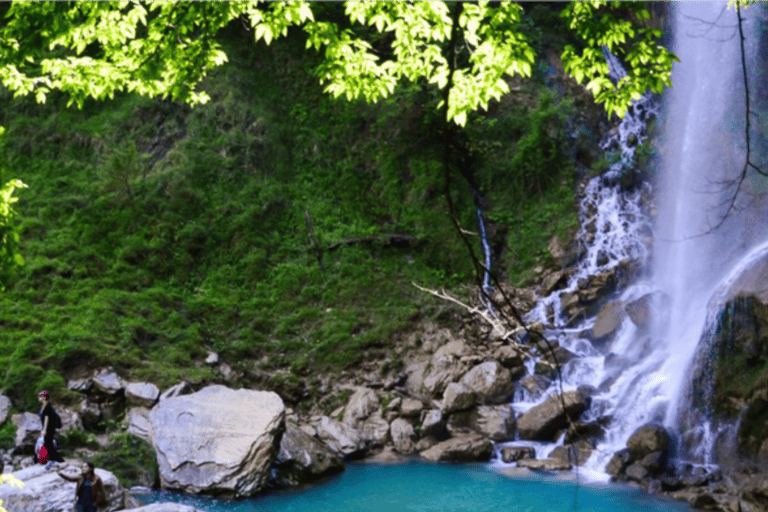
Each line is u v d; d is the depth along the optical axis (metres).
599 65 7.55
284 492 14.83
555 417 17.58
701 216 21.83
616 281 22.36
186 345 19.31
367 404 18.58
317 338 20.83
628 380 18.45
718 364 16.52
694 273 21.14
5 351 17.45
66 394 16.75
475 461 17.03
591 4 7.41
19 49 6.60
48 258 20.31
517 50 7.07
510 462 16.86
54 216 21.38
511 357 19.83
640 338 19.59
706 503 13.78
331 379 19.95
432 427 17.88
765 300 15.86
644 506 13.80
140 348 18.78
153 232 21.73
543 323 21.44
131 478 14.94
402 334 21.08
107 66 7.96
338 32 7.59
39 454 13.70
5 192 4.60
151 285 20.84
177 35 7.29
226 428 15.14
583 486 15.09
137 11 7.70
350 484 15.34
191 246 21.81
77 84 8.05
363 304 21.77
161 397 17.11
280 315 21.28
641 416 17.44
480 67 7.21
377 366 20.31
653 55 7.33
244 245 22.28
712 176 22.14
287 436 16.14
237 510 13.59
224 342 20.19
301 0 7.21
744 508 13.30
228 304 20.98
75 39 7.28
